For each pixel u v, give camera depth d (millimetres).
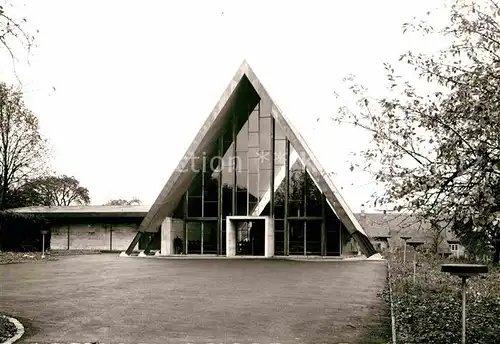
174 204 33219
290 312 10219
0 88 19031
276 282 16141
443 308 10617
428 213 6449
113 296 12508
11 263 25234
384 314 10055
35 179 35406
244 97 32656
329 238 31250
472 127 6164
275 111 30203
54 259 28766
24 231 35781
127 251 32469
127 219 38844
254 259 29797
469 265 6566
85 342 7539
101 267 22750
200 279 17047
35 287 14516
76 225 39562
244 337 7898
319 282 16203
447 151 6148
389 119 6875
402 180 6582
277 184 32094
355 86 9367
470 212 5801
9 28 7367
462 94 6273
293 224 31812
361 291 13867
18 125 32781
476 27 6578
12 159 33344
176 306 10898
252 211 32250
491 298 12133
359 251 32156
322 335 8070
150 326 8727
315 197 31500
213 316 9695
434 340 7727
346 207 28812
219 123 31609
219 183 32906
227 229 32375
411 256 29422
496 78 6230
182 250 33719
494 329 8578
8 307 10750
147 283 15633
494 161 5777
